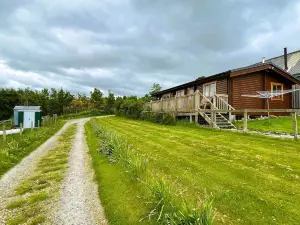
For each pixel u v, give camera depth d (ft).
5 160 27.25
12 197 17.39
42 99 174.09
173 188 15.25
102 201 15.62
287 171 17.89
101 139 38.91
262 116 57.57
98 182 19.36
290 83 62.13
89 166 24.89
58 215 14.15
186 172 18.99
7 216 14.34
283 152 23.45
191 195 14.58
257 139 31.04
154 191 13.14
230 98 54.85
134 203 14.28
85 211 14.51
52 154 32.45
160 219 11.79
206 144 29.09
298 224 10.89
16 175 22.99
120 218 12.93
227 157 22.62
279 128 39.37
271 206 12.62
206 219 9.77
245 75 56.70
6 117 147.64
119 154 22.94
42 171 23.98
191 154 24.72
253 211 12.25
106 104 192.34
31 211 14.87
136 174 17.81
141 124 63.82
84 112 183.62
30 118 87.45
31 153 33.68
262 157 21.91
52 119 94.12
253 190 14.74
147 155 25.43
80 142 42.83
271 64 56.49
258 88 58.39
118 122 78.89
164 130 45.78
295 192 14.23
